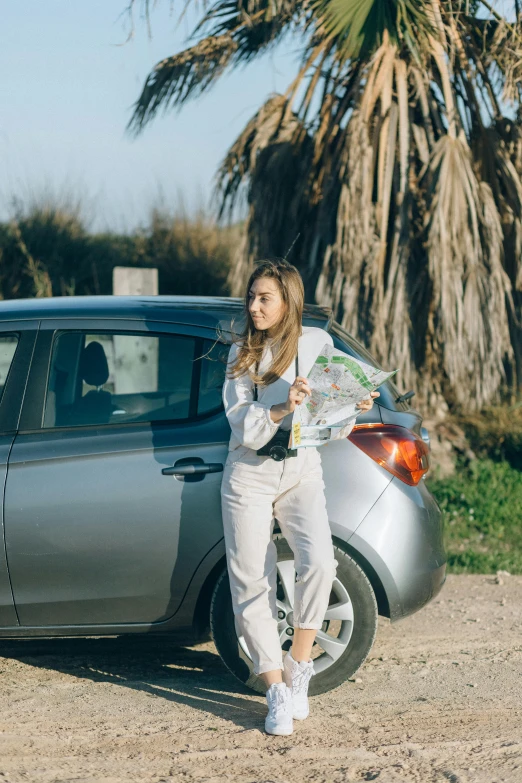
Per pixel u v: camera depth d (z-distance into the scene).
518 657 4.39
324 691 3.73
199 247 11.51
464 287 7.87
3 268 10.82
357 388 3.16
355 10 7.27
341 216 7.88
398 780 3.04
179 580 3.72
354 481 3.71
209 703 3.76
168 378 3.88
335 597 3.72
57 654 4.43
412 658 4.38
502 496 7.42
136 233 11.74
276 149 8.70
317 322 4.00
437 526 3.89
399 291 7.90
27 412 3.85
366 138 7.88
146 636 4.72
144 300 4.12
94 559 3.71
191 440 3.73
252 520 3.41
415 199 8.19
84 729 3.48
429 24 7.49
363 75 8.06
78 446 3.76
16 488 3.71
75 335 3.95
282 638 3.70
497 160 8.51
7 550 3.71
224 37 8.69
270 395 3.36
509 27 7.90
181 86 8.77
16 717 3.60
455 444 8.14
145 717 3.60
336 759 3.21
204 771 3.12
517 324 8.44
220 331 3.85
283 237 8.79
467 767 3.13
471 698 3.83
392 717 3.61
